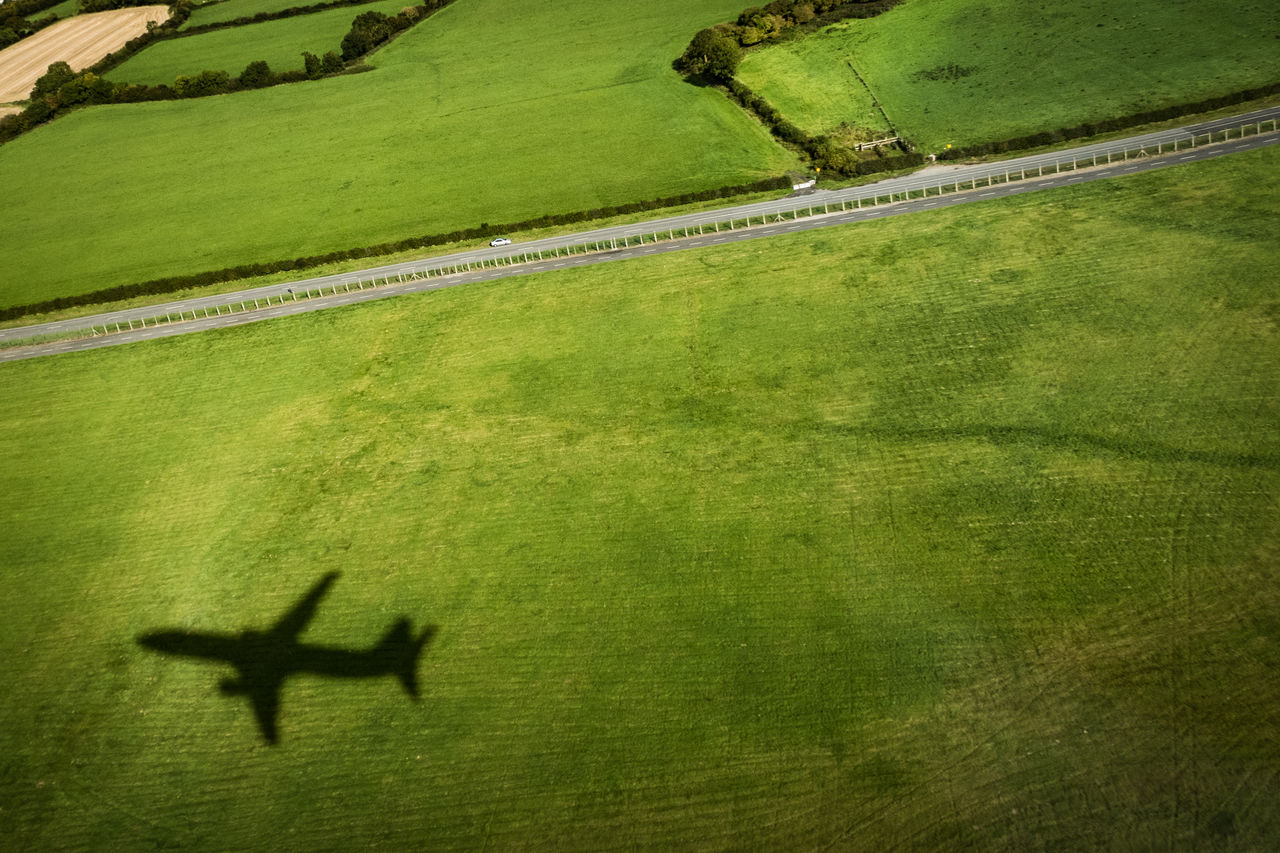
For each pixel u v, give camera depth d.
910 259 77.94
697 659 46.06
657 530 54.62
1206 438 52.81
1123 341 62.03
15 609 57.97
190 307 94.56
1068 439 55.06
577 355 73.56
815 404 62.75
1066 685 41.47
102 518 64.81
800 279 78.44
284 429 70.94
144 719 48.81
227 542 60.41
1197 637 42.34
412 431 67.94
